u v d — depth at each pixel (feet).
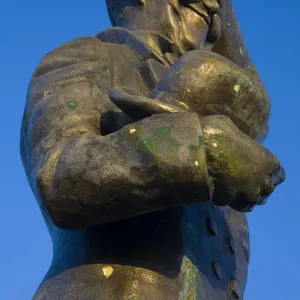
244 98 22.44
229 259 25.18
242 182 20.80
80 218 21.02
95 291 21.29
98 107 22.80
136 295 21.18
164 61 25.58
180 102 21.88
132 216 21.25
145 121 20.61
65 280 21.88
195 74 22.08
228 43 30.42
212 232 24.34
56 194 20.68
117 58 24.80
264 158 21.15
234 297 24.77
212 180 20.57
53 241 24.27
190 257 22.61
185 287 21.88
